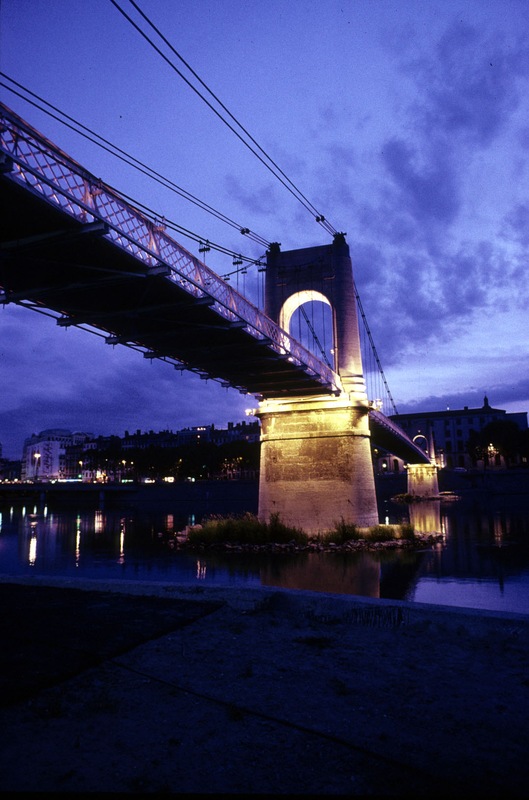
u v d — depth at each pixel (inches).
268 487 1520.7
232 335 1044.5
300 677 201.3
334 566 1112.2
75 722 162.6
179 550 1421.0
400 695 185.8
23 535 2042.3
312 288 1614.2
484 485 3860.7
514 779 133.8
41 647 224.1
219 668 209.0
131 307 918.4
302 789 128.6
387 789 129.1
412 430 6136.8
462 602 805.9
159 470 5418.3
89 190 620.7
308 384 1405.0
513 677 202.5
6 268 735.1
